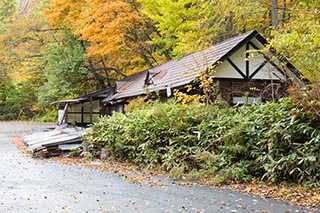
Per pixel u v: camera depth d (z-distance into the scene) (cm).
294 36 880
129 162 1027
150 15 1742
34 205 560
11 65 3050
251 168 728
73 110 2267
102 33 1914
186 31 1689
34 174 859
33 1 3456
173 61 1628
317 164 634
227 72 1198
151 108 1080
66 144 1207
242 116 814
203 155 786
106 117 1245
